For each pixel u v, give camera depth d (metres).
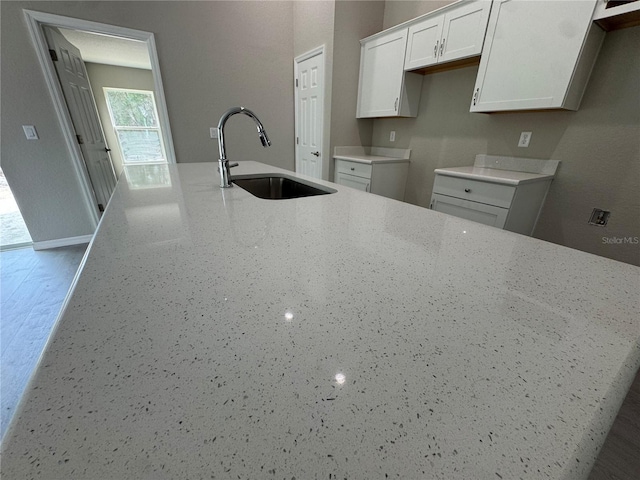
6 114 2.25
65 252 2.59
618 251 1.67
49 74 2.29
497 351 0.32
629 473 0.94
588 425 0.24
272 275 0.47
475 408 0.26
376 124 3.20
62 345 0.31
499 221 1.79
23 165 2.40
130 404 0.25
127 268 0.48
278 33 3.12
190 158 3.00
